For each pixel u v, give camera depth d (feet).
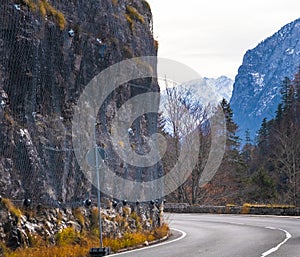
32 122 58.70
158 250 58.03
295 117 264.11
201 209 163.73
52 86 62.95
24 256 48.78
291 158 201.16
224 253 52.80
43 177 58.18
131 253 55.06
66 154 63.05
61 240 56.75
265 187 202.90
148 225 80.33
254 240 68.33
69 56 66.64
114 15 80.23
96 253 53.01
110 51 76.79
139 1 93.15
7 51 56.24
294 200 178.50
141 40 88.84
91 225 63.82
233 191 203.00
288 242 64.49
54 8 65.31
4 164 53.26
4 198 52.19
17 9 57.77
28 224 53.78
